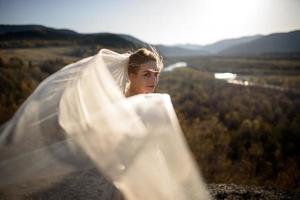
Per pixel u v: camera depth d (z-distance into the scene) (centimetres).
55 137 111
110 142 106
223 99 6147
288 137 3506
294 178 1172
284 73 16312
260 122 3856
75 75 126
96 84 117
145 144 104
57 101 118
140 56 150
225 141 2825
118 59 152
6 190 102
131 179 103
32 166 106
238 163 1544
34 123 114
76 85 120
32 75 2989
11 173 105
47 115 115
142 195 103
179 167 104
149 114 108
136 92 151
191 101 5522
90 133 108
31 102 120
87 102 114
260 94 7269
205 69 18425
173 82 8219
